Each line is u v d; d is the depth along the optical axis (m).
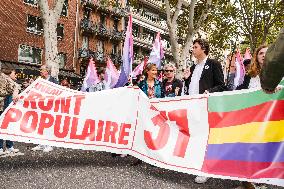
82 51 39.62
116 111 5.73
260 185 4.59
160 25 55.31
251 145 4.30
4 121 5.36
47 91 5.72
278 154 4.09
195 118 4.93
